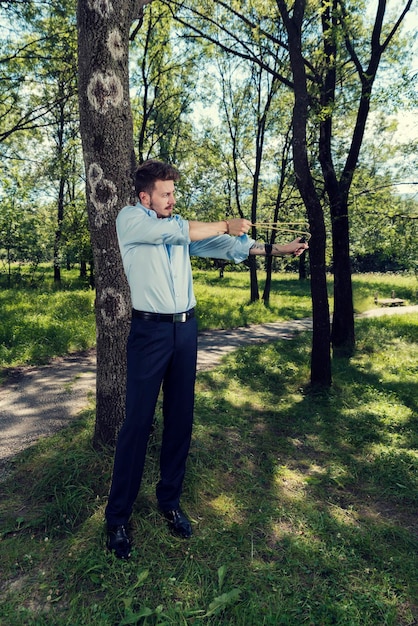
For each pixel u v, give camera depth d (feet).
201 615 7.19
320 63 29.27
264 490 11.45
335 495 11.82
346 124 45.09
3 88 46.47
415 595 8.03
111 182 10.07
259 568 8.30
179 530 8.99
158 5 40.27
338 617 7.30
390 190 31.04
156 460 11.00
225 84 59.47
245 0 38.99
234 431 15.39
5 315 37.96
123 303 10.77
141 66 51.44
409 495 11.84
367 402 20.63
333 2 27.40
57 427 15.48
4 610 7.10
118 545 8.29
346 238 32.58
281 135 60.18
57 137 70.79
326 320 22.16
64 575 7.80
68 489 9.96
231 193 81.71
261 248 8.15
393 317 52.06
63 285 77.46
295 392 21.71
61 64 44.73
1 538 8.87
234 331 41.27
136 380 7.82
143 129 51.29
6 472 11.70
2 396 19.35
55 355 27.09
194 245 8.17
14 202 73.31
